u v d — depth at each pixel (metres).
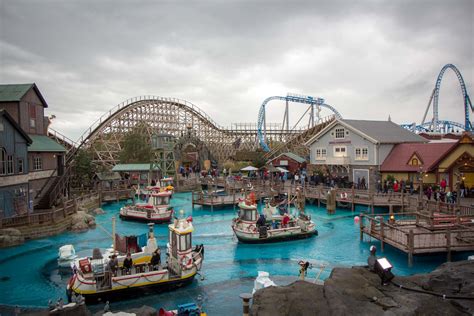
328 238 34.44
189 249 23.19
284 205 44.44
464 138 44.78
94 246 32.59
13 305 21.08
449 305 13.34
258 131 90.94
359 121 61.28
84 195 48.84
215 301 21.08
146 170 64.88
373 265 17.42
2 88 45.28
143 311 16.39
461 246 25.59
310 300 14.27
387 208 44.69
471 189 43.62
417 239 27.84
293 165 71.88
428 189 41.59
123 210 44.09
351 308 13.13
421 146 52.69
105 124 73.19
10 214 36.03
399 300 13.76
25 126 44.75
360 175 56.31
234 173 82.00
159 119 85.50
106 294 20.88
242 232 32.44
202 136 91.94
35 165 44.22
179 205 53.72
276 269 26.38
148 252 24.69
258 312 13.66
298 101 92.56
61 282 24.62
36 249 31.73
